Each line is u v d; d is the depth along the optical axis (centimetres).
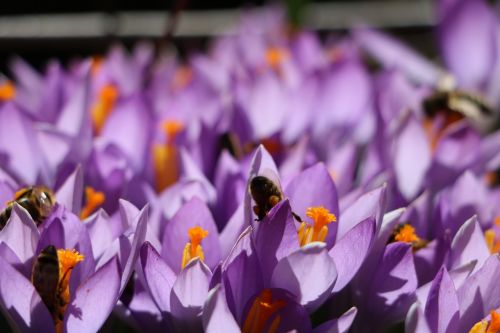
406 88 56
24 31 82
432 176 49
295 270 40
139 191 46
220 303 39
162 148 49
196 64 59
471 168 50
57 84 53
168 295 41
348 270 41
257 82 53
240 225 42
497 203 49
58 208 41
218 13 95
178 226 42
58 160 48
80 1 100
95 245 42
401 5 101
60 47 80
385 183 42
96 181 46
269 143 49
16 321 40
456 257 43
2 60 85
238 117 52
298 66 60
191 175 46
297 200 43
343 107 54
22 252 41
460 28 58
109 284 40
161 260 41
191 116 54
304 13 79
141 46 78
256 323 41
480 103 55
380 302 42
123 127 49
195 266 40
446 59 59
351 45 68
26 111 50
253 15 79
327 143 53
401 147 49
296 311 40
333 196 42
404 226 44
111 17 61
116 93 52
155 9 102
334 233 42
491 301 41
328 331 40
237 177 45
